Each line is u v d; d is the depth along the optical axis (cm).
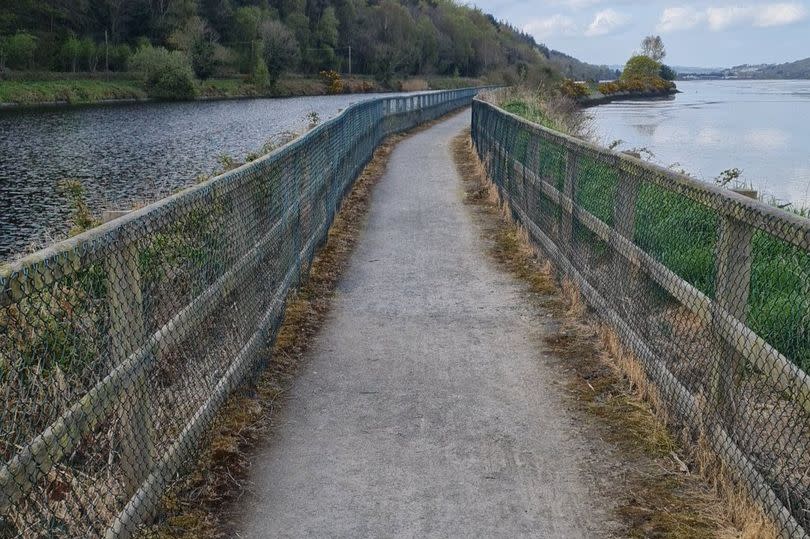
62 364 293
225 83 8756
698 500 366
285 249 645
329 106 6025
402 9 13500
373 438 439
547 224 793
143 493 328
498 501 372
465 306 688
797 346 370
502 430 446
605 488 381
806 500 319
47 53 7794
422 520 358
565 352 567
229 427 438
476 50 14175
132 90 6938
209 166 2452
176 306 382
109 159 2600
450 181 1466
